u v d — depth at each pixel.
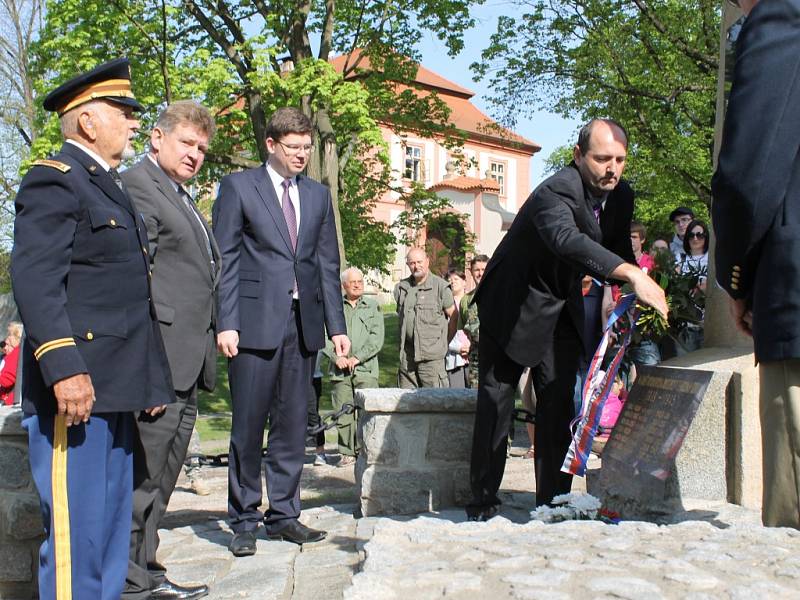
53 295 2.89
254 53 16.17
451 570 2.24
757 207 2.67
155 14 16.23
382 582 2.11
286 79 16.66
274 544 4.49
